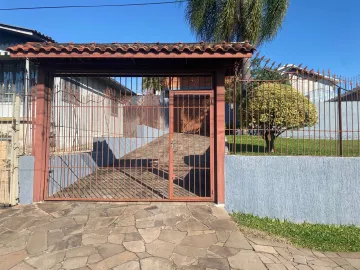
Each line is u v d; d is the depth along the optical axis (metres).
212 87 4.99
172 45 4.62
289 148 6.32
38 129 4.88
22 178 4.80
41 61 4.89
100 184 6.28
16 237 3.58
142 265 2.95
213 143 4.88
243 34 10.91
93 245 3.37
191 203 4.79
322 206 4.48
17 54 4.37
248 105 5.60
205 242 3.48
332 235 4.05
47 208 4.55
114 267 2.91
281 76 5.51
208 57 4.34
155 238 3.55
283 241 3.77
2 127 4.91
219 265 2.99
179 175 7.27
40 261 3.04
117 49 4.32
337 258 3.42
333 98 5.88
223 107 4.79
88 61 4.86
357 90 4.77
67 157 6.23
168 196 5.02
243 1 10.62
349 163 4.48
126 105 6.19
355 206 4.45
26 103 4.98
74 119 7.41
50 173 5.32
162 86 6.96
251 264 3.04
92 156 8.00
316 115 5.84
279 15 10.79
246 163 4.61
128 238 3.54
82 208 4.54
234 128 5.04
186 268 2.91
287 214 4.52
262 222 4.31
